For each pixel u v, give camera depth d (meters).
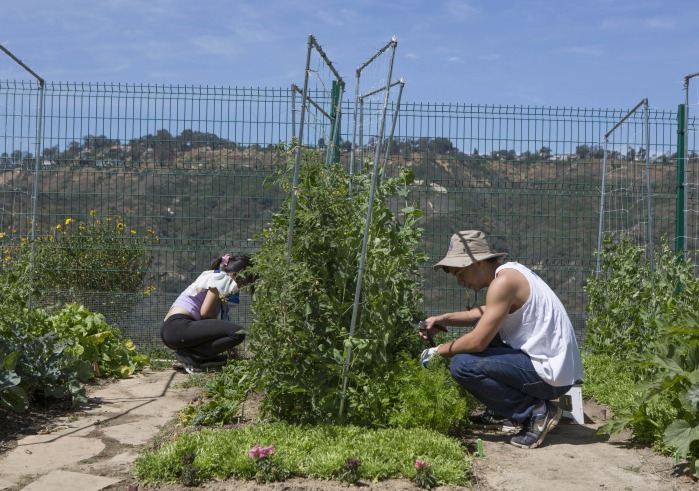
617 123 8.51
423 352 5.23
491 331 4.70
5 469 4.26
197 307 7.39
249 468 4.00
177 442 4.31
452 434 4.91
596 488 3.87
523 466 4.24
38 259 7.96
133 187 8.39
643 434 4.69
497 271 4.86
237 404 5.43
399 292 5.27
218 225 8.38
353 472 3.91
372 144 6.16
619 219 8.57
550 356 4.70
